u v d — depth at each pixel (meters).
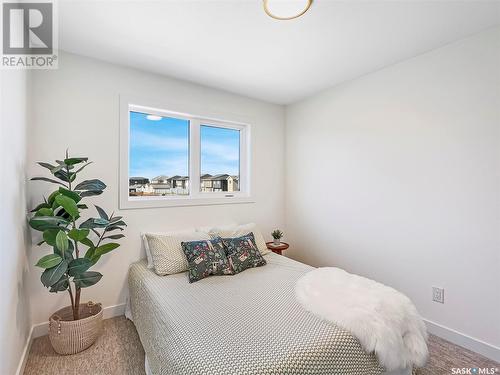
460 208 1.97
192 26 1.80
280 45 2.05
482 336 1.86
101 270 2.29
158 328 1.52
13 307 1.46
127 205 2.41
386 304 1.48
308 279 1.94
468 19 1.72
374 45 2.05
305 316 1.47
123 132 2.39
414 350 1.43
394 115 2.37
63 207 1.68
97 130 2.27
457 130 1.97
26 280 1.83
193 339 1.26
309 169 3.23
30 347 1.87
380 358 1.30
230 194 3.23
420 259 2.20
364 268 2.63
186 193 2.91
